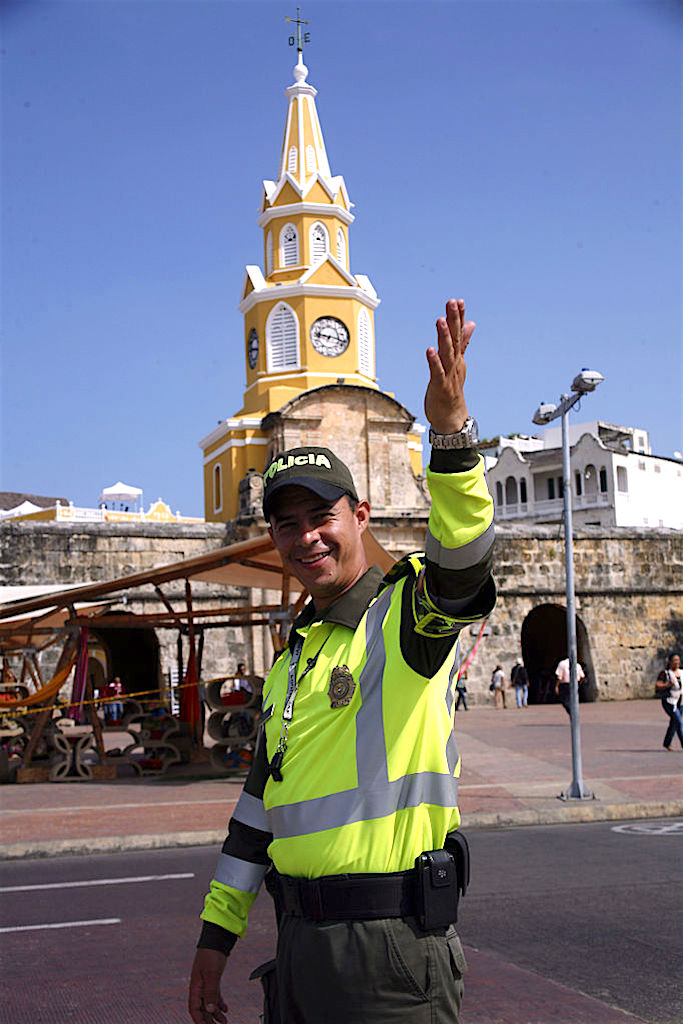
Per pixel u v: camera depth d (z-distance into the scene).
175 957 6.91
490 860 10.18
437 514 2.43
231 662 32.97
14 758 21.25
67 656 18.23
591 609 36.44
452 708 2.80
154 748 19.28
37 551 31.42
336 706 2.71
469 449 2.42
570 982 6.14
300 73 49.25
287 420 39.19
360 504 3.07
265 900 8.89
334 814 2.65
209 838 11.80
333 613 2.85
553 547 36.25
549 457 67.19
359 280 47.97
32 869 10.45
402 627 2.66
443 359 2.38
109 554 32.12
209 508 46.56
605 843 11.05
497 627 35.19
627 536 37.19
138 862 10.68
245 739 17.84
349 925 2.59
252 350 46.88
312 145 48.75
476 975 6.34
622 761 17.67
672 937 7.02
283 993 2.68
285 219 47.59
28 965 6.80
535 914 7.79
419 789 2.65
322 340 45.28
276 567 17.30
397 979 2.55
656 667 37.00
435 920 2.59
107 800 14.95
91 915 8.17
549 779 15.59
